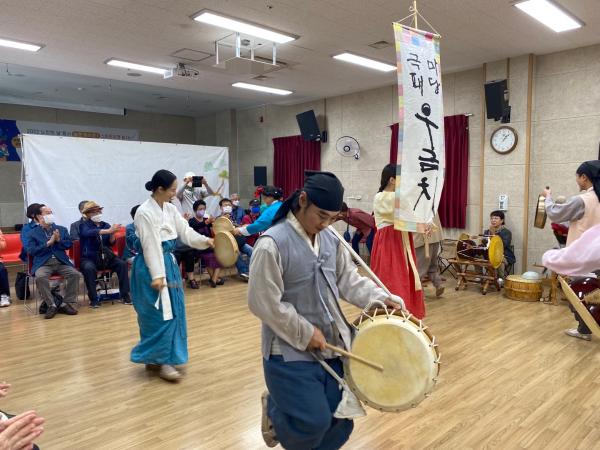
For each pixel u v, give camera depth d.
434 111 2.64
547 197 4.11
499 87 6.24
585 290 2.48
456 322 4.51
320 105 9.30
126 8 4.62
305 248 1.66
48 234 5.14
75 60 6.50
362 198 8.67
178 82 7.96
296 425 1.66
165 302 3.11
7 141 10.12
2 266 5.46
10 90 9.42
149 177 7.35
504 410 2.71
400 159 2.49
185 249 6.26
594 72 5.87
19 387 3.12
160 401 2.88
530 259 6.50
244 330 4.36
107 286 6.14
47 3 4.46
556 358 3.54
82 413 2.73
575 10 4.74
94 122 11.27
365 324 1.74
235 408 2.78
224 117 11.58
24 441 1.31
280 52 6.20
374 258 3.28
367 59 6.51
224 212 6.92
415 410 2.72
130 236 3.23
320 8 4.69
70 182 6.55
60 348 3.91
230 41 5.72
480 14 4.82
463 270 6.19
